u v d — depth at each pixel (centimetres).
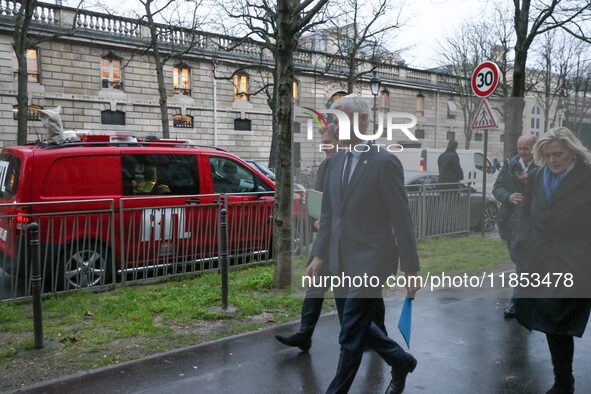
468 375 403
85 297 617
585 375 404
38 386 384
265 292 644
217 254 758
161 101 2183
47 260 620
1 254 595
